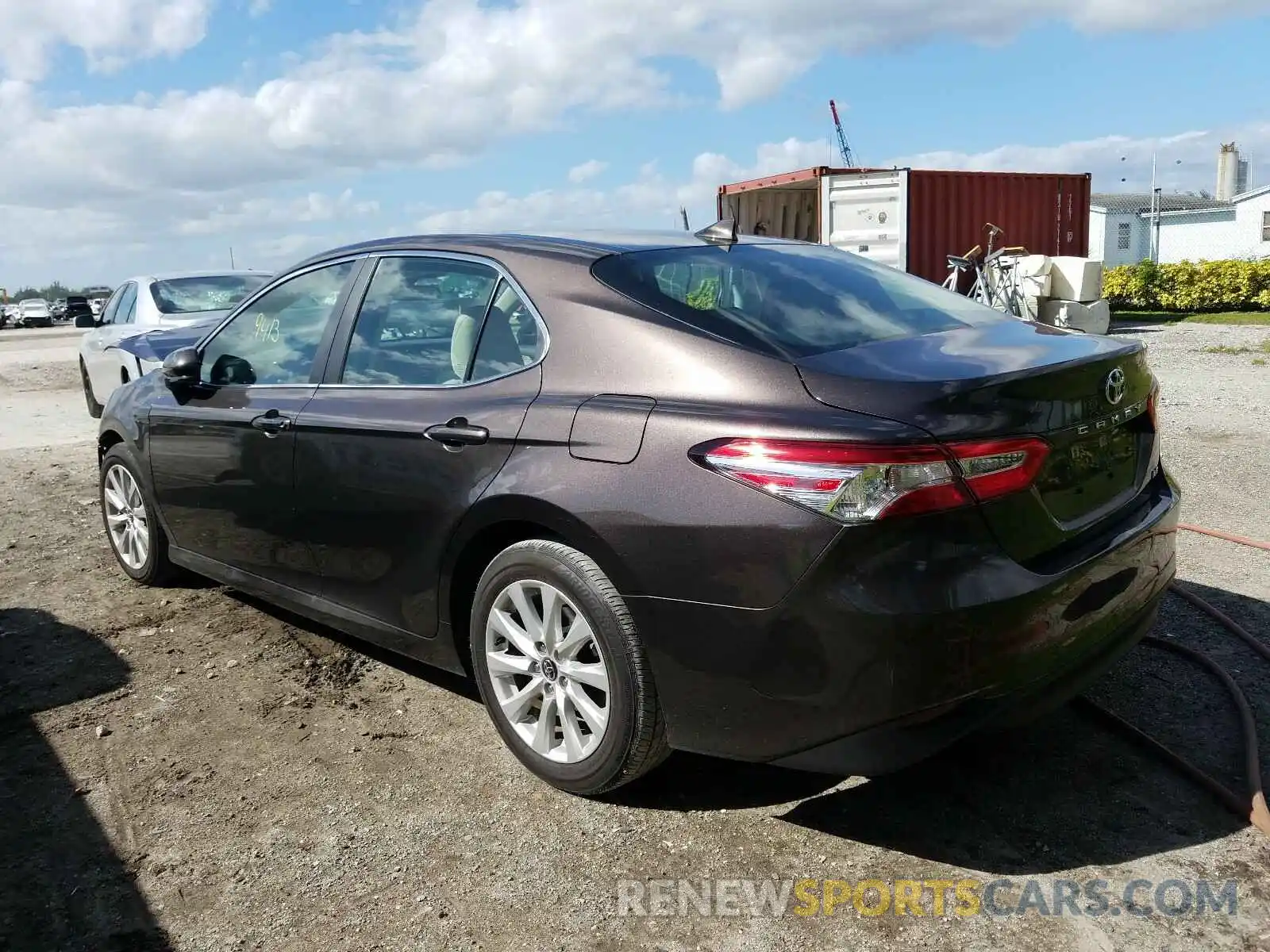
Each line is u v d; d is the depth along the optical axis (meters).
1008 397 2.62
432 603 3.43
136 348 8.61
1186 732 3.39
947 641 2.46
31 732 3.62
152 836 2.97
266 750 3.47
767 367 2.76
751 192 18.58
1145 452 3.21
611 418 2.88
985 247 17.25
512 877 2.75
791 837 2.90
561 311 3.19
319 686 3.97
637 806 3.08
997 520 2.55
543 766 3.16
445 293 3.59
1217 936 2.43
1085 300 16.58
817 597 2.50
